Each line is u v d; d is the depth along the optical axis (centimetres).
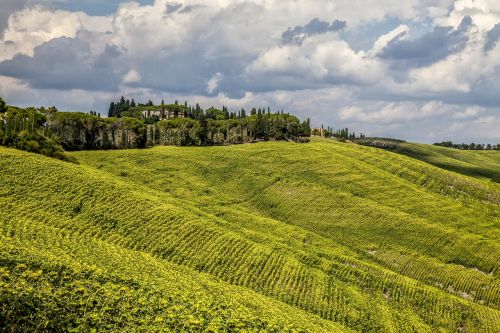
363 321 6712
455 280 9275
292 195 12494
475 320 7631
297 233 10119
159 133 18912
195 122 19188
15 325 2895
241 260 7475
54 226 6750
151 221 7856
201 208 10581
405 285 8225
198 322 3616
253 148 16138
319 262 8256
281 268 7562
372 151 17688
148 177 12438
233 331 3775
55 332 3002
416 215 11925
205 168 13838
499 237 11250
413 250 10275
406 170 15712
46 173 8388
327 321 6244
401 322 6988
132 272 5216
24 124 11269
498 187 15475
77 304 3425
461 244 10550
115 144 16850
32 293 3294
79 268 4366
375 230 10969
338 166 14675
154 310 3791
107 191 8394
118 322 3388
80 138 16238
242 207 11612
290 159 15012
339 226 11075
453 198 14162
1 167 8112
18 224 6259
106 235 7094
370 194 12888
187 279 5862
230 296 5578
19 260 3991
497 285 9194
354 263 8819
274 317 4797
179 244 7469
